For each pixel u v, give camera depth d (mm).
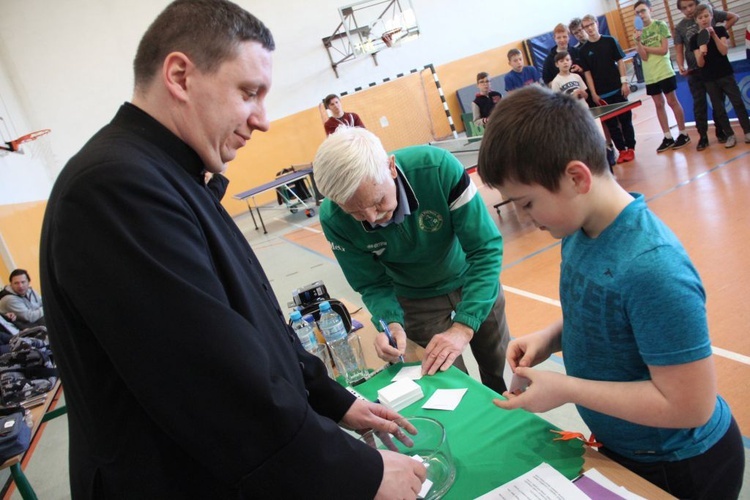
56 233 672
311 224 7543
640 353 790
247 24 812
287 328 1055
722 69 4875
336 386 1106
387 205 1364
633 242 782
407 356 1528
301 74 10055
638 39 5574
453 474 972
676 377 742
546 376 912
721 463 910
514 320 3064
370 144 1328
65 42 8602
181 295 666
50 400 2543
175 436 696
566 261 936
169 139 808
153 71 793
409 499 802
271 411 704
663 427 781
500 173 825
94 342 720
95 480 750
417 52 10805
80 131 8852
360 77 10430
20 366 2740
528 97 822
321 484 731
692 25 4977
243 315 807
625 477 862
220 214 931
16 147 6590
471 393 1230
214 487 772
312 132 10258
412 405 1254
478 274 1581
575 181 780
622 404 805
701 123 5207
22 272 4246
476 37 11211
